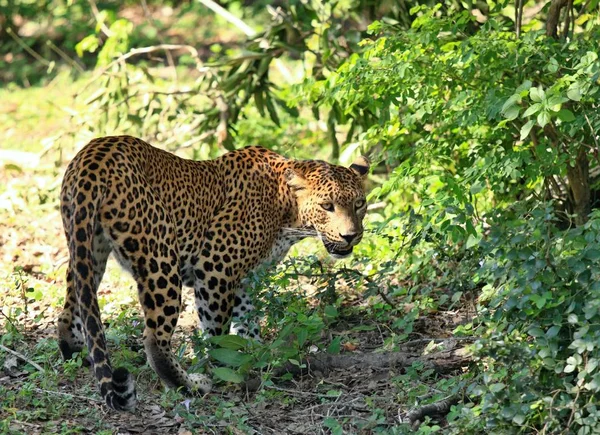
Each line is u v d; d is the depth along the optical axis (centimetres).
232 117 1750
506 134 1186
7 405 944
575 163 1184
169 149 1812
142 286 998
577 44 1130
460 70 1161
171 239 1024
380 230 1194
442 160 1266
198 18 3347
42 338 1159
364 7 1638
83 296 927
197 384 1011
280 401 1002
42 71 3095
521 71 1118
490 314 966
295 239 1203
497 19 1427
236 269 1128
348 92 1205
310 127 2170
